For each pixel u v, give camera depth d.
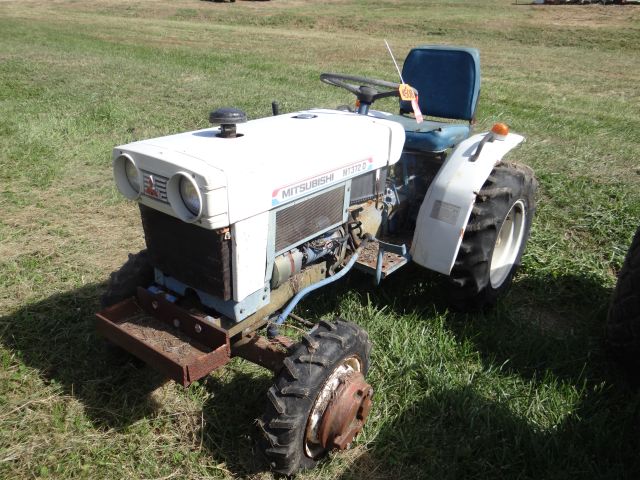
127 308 2.79
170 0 35.06
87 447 2.63
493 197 3.43
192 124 7.88
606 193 5.68
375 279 3.31
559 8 28.05
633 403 2.93
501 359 3.34
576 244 4.75
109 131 7.60
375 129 3.19
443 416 2.88
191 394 2.98
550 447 2.68
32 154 6.52
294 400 2.36
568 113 9.69
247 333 2.75
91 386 2.99
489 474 2.57
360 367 2.75
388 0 35.69
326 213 2.97
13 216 5.00
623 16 24.28
